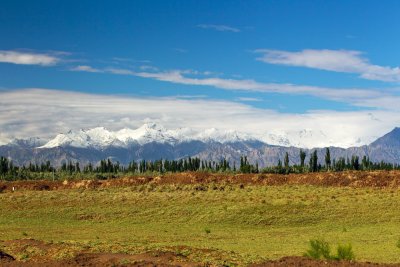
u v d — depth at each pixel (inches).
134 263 1343.5
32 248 1633.9
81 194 3841.0
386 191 3737.7
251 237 2320.4
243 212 2920.8
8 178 6235.2
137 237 2301.9
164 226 2728.8
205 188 4165.8
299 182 4574.3
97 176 6333.7
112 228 2687.0
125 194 3752.5
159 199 3459.6
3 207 3326.8
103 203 3398.1
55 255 1496.1
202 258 1453.0
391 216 2800.2
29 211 3186.5
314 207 3016.7
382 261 1588.3
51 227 2741.1
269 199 3316.9
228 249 1859.0
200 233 2480.3
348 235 2303.2
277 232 2500.0
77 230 2613.2
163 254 1480.1
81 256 1460.4
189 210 3046.3
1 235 2395.4
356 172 4586.6
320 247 1445.6
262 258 1517.0
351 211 2918.3
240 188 4220.0
